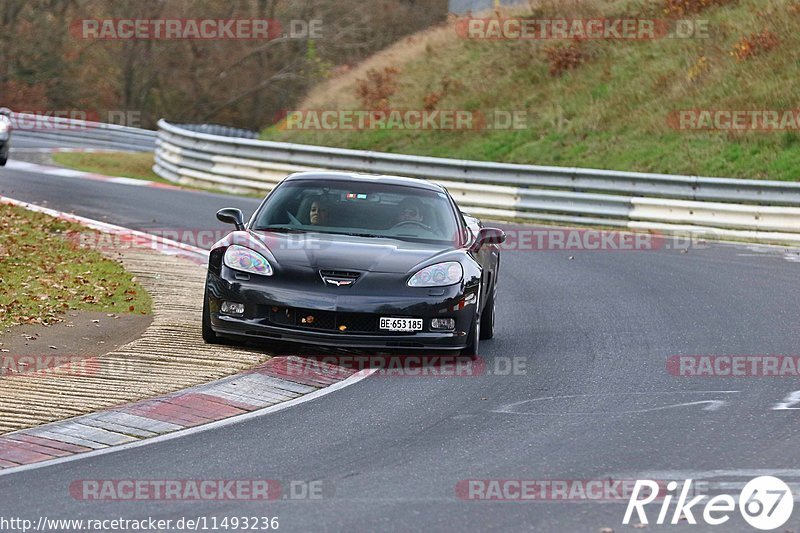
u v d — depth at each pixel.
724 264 57.44
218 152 96.25
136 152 126.44
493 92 110.69
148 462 22.52
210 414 26.50
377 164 88.06
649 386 30.50
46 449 23.31
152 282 45.03
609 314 42.59
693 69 100.25
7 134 91.00
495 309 43.69
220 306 32.56
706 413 27.39
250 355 32.31
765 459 23.16
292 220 35.53
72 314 38.31
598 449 23.91
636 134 94.81
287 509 19.48
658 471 22.20
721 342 37.03
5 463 22.30
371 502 19.94
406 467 22.34
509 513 19.39
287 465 22.42
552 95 106.75
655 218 73.31
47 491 20.48
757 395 29.45
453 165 84.44
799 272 54.50
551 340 37.34
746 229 69.44
